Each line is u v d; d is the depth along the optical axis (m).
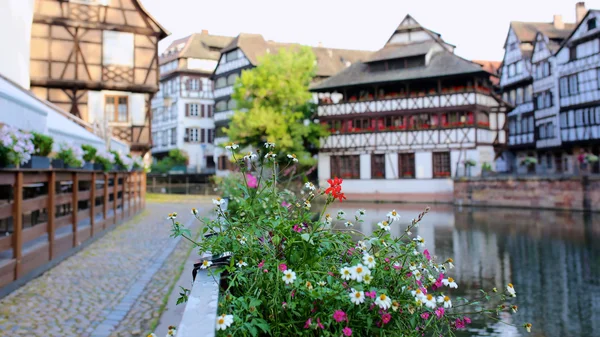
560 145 37.41
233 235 3.09
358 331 2.52
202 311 2.01
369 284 2.61
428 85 37.16
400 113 37.09
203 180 46.12
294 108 39.41
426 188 36.41
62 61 24.61
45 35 24.42
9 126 6.57
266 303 2.57
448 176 35.66
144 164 20.44
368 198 38.34
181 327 1.80
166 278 7.54
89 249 9.97
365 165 38.72
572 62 36.09
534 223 22.03
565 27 44.34
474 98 34.53
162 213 18.88
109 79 25.23
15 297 6.16
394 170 37.59
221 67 50.81
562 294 9.67
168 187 38.59
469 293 9.71
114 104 25.58
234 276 2.72
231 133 37.84
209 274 2.68
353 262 2.77
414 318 2.70
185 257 9.36
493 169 34.12
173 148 56.03
